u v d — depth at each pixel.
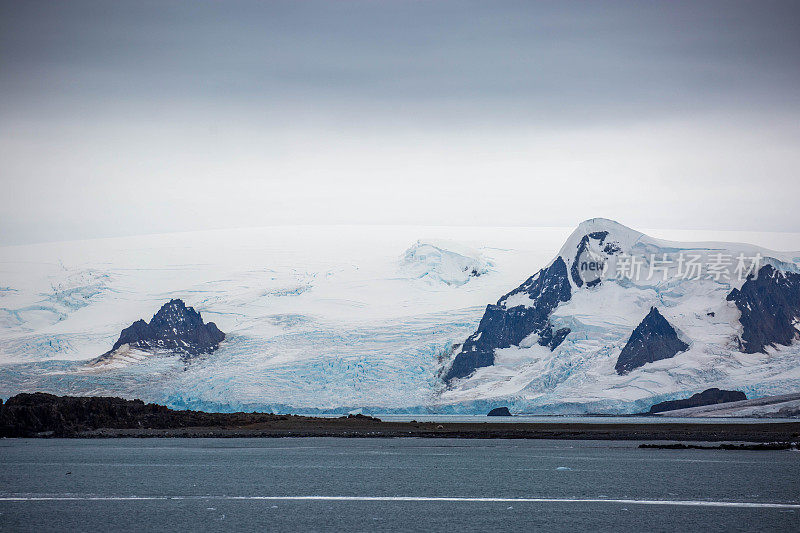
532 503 65.12
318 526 56.06
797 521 57.31
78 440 131.25
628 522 57.25
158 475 82.31
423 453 108.69
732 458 99.44
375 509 62.69
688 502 65.06
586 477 80.50
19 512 61.44
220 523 57.06
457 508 63.03
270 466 91.00
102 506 63.94
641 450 113.06
